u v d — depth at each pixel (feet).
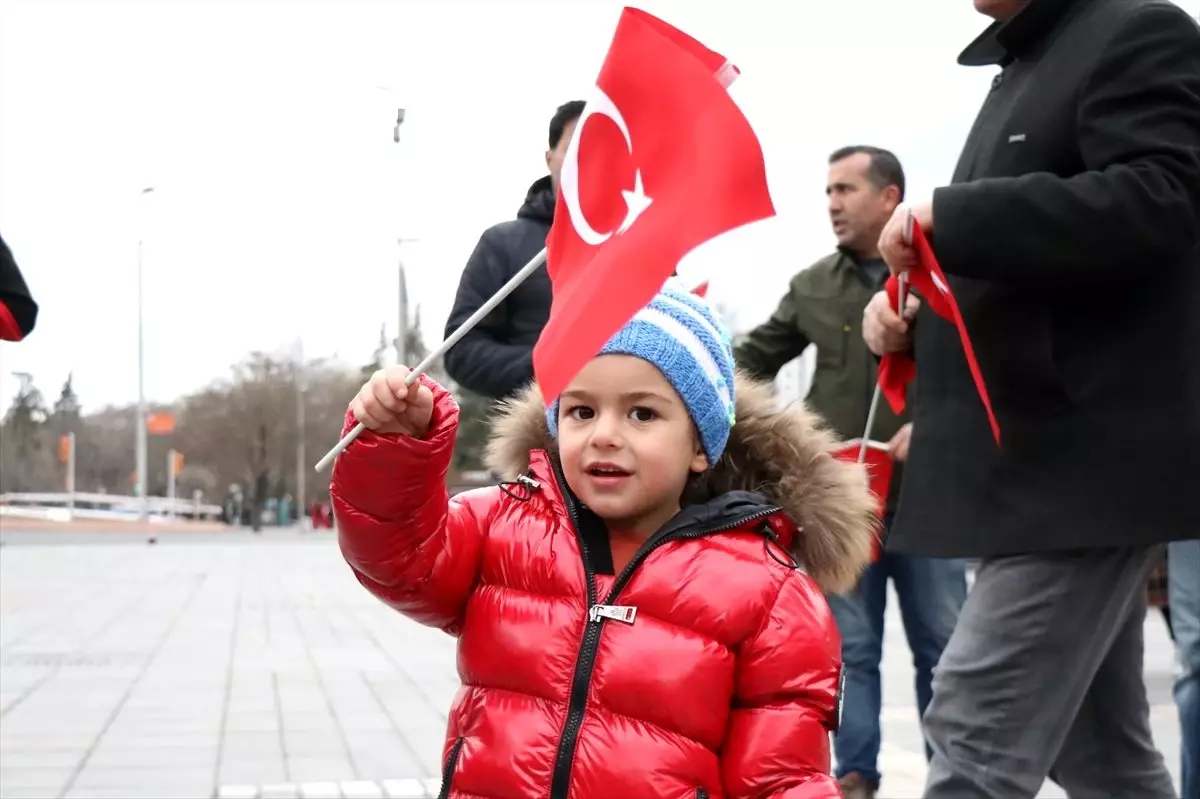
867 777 15.65
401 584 8.07
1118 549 9.68
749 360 17.81
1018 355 9.78
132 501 201.36
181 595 46.70
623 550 8.42
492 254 14.02
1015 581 9.89
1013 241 9.28
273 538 131.44
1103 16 9.84
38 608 40.86
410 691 23.97
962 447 10.20
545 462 8.61
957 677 10.07
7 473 276.21
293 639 32.04
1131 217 9.15
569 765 7.70
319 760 17.99
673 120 7.27
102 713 21.38
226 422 232.73
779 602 8.00
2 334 14.67
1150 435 9.49
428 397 7.66
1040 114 9.96
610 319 6.97
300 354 240.53
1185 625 13.16
